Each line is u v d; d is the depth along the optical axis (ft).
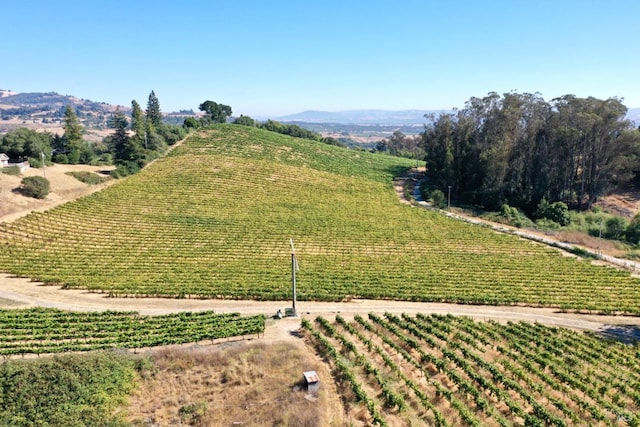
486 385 123.24
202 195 376.48
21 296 196.03
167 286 204.74
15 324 163.53
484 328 166.61
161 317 176.04
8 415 111.45
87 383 124.06
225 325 167.73
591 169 364.79
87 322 171.32
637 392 124.47
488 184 387.14
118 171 412.57
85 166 432.66
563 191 372.99
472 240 290.35
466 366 132.05
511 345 151.23
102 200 342.44
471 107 431.02
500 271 233.14
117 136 483.10
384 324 166.09
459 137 433.07
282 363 137.90
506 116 381.81
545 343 153.28
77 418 112.27
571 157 367.66
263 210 351.05
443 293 203.62
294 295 179.42
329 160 532.73
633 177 376.07
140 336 158.92
